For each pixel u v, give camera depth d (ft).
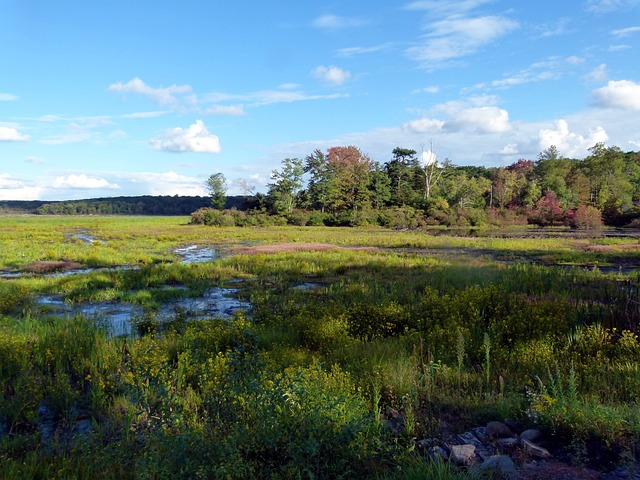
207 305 46.68
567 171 287.89
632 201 281.74
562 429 16.30
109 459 15.70
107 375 24.18
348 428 14.42
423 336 29.55
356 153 287.89
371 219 211.82
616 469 13.99
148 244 119.34
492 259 82.12
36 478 15.47
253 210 254.68
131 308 44.78
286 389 16.24
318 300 45.39
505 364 24.56
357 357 25.98
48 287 53.78
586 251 93.97
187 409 18.12
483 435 16.87
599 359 23.70
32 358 27.14
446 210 228.02
